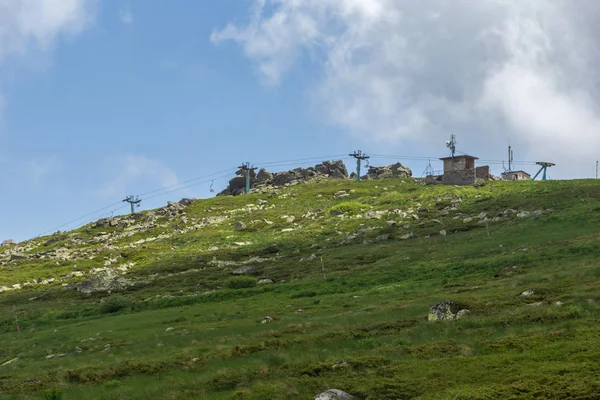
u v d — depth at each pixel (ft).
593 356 58.90
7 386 94.27
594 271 131.34
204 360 96.12
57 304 267.39
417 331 96.02
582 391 48.55
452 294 140.67
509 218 289.33
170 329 150.20
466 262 193.36
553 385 51.44
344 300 164.04
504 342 73.36
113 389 82.89
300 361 82.58
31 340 172.45
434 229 301.22
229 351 99.76
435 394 55.06
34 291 316.19
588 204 277.23
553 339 70.64
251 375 75.61
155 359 103.50
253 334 122.31
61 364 120.47
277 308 168.25
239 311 173.17
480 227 283.59
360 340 94.38
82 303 263.49
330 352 87.45
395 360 72.74
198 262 328.90
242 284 243.81
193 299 219.61
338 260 262.88
